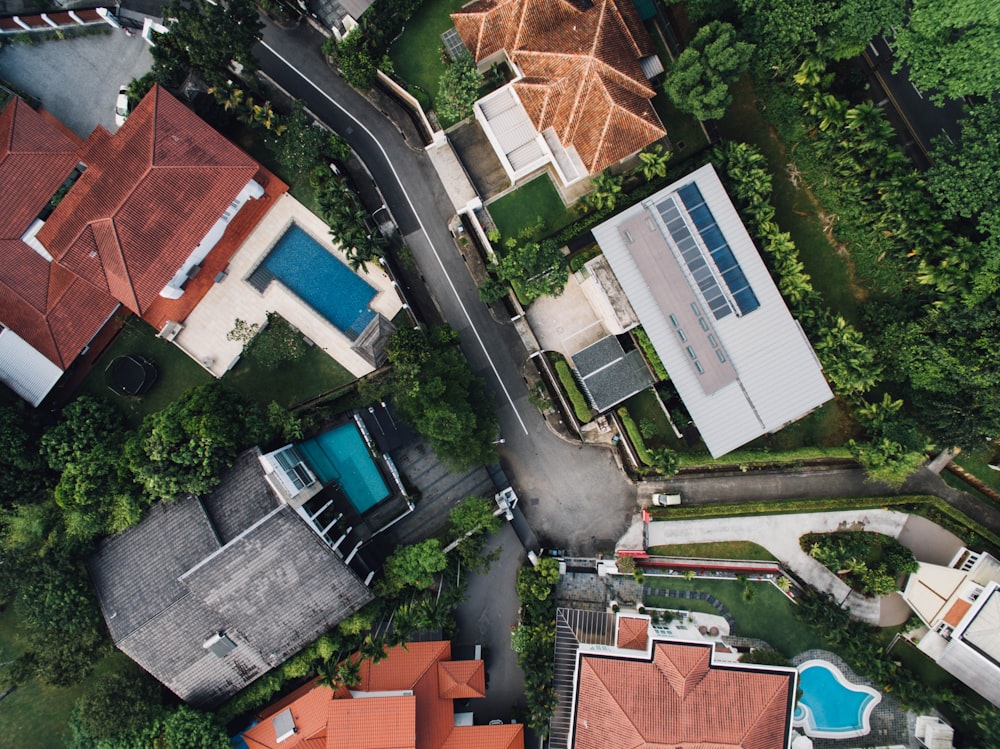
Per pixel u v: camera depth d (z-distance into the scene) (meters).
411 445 51.06
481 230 49.72
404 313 50.34
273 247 49.94
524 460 52.41
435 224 51.16
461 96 45.53
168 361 50.22
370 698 46.03
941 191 41.59
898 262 46.16
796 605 50.47
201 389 45.16
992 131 39.31
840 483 51.47
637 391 49.66
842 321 45.28
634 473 52.28
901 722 50.72
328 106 50.34
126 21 50.00
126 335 50.12
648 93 44.31
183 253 45.78
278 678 47.84
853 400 48.69
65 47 50.19
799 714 51.16
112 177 45.25
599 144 44.34
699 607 51.62
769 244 45.69
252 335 49.38
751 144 48.28
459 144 49.94
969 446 46.62
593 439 51.97
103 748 45.34
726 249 44.88
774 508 51.59
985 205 40.38
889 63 46.72
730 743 42.78
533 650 49.16
